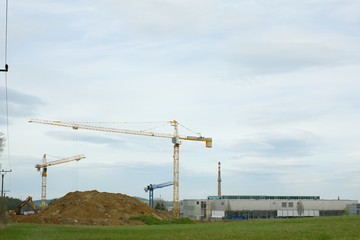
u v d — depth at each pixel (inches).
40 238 1884.8
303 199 7470.5
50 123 7386.8
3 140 2883.9
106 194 4963.1
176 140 7598.4
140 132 7657.5
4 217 3014.3
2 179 3764.8
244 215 6939.0
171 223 4357.8
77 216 4303.6
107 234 2180.1
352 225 2352.4
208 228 2615.7
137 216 4392.2
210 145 7864.2
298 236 1788.9
